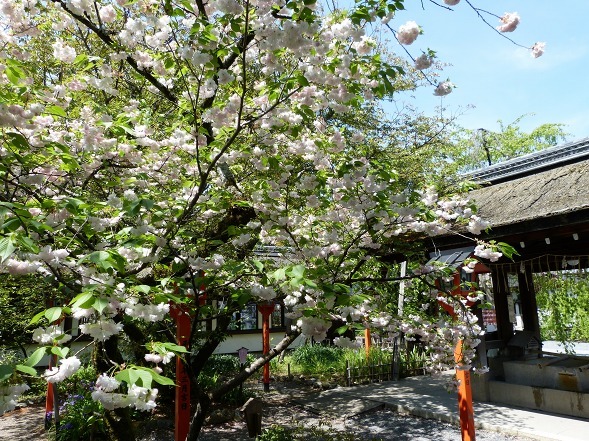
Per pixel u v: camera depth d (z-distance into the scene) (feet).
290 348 44.98
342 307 8.51
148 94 17.52
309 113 8.91
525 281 25.02
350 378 28.99
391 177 10.11
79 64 10.31
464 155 67.26
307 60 8.87
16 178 8.04
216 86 8.87
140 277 10.16
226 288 10.85
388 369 29.91
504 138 80.74
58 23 10.87
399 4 7.81
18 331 23.86
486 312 25.73
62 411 21.22
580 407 19.34
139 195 9.52
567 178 19.22
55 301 13.53
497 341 23.45
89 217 7.50
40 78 14.10
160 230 9.11
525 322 24.84
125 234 8.04
